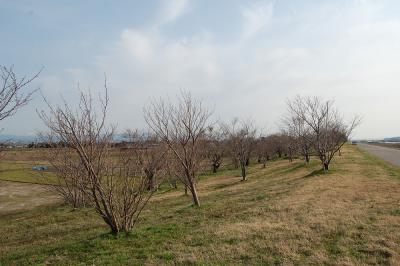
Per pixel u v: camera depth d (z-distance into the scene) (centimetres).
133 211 1052
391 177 2127
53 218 1783
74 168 1093
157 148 1412
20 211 2319
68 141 941
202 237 960
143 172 1087
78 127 948
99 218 1655
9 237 1458
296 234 938
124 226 1026
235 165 4247
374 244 827
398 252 771
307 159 3578
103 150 995
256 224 1067
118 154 1090
